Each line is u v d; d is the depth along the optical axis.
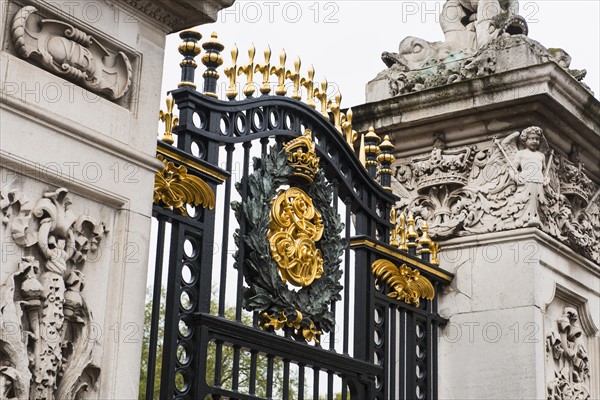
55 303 6.31
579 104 10.66
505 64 10.61
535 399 10.04
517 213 10.48
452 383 10.43
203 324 7.81
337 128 9.59
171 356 7.54
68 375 6.36
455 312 10.59
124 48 7.01
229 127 8.45
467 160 10.80
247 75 8.76
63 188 6.50
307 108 9.18
